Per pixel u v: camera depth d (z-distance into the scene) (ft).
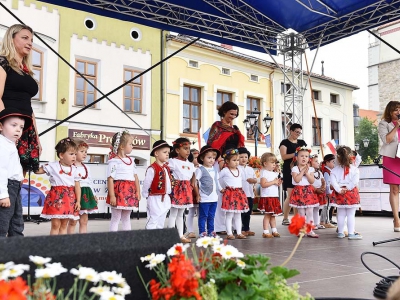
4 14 39.04
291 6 22.56
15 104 10.14
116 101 46.60
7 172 8.54
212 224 17.11
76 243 3.79
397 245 14.38
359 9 21.89
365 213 34.04
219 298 4.11
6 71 10.09
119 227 22.17
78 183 14.40
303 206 18.92
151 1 20.75
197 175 17.19
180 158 16.87
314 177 21.48
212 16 22.85
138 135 48.19
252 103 60.80
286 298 4.24
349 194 16.98
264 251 13.04
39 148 10.84
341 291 7.54
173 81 51.75
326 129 70.69
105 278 3.61
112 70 46.42
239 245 14.65
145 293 4.10
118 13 20.56
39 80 41.65
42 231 19.20
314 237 17.46
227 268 4.54
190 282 3.79
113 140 15.71
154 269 4.07
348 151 17.44
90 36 44.96
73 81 43.73
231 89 57.72
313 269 9.78
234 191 17.20
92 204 16.49
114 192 15.20
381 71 102.99
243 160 19.77
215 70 56.08
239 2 22.44
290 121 34.96
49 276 3.29
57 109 42.57
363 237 17.24
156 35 50.06
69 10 43.50
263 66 61.05
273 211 17.61
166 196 15.35
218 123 18.65
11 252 3.42
